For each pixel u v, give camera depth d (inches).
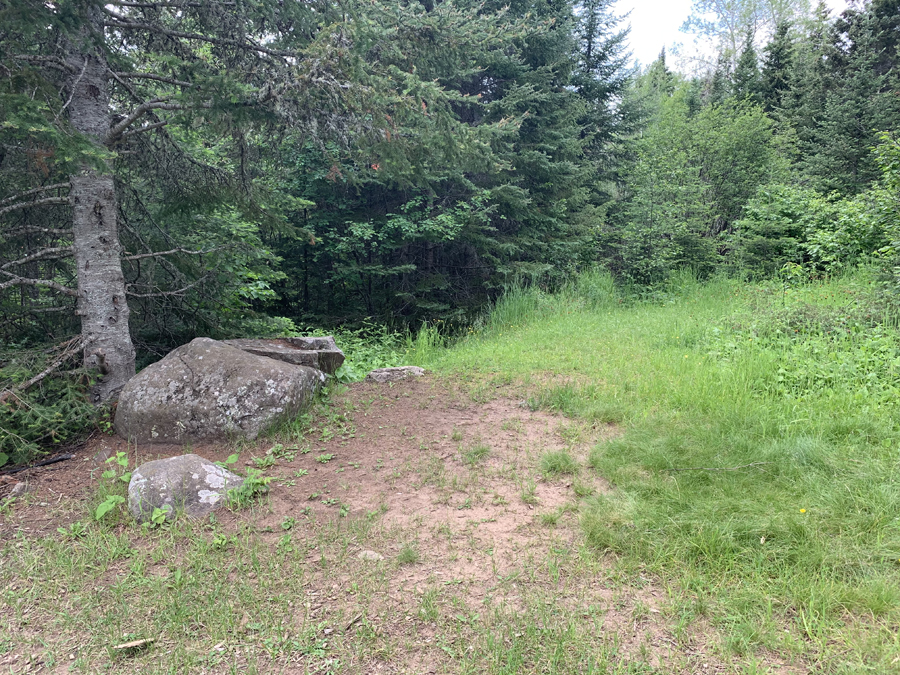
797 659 87.7
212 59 234.5
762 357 233.3
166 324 259.3
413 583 112.3
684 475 145.8
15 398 176.9
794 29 1310.3
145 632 100.9
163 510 136.9
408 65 264.5
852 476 138.3
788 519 121.1
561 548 121.5
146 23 210.1
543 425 197.2
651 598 104.0
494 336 425.4
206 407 185.5
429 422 206.4
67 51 191.3
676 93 924.0
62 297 240.1
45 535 135.9
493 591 108.5
